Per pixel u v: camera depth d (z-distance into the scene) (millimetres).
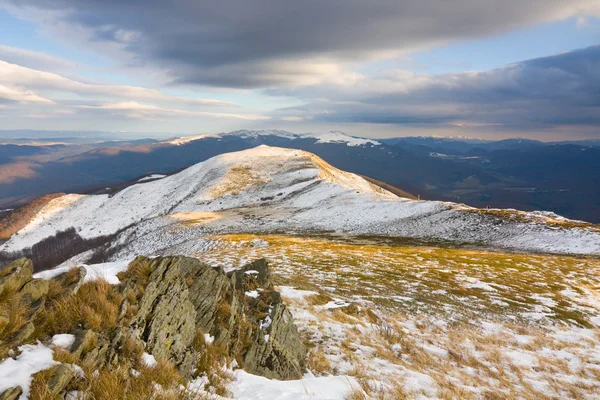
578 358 17484
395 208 100625
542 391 13031
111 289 7180
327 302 20453
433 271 35125
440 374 12750
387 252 47562
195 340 8320
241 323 10500
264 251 45469
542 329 21922
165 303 7898
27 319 5570
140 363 6129
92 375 5219
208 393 6609
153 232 114438
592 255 49875
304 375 10336
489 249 58438
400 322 19281
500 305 25797
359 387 9500
